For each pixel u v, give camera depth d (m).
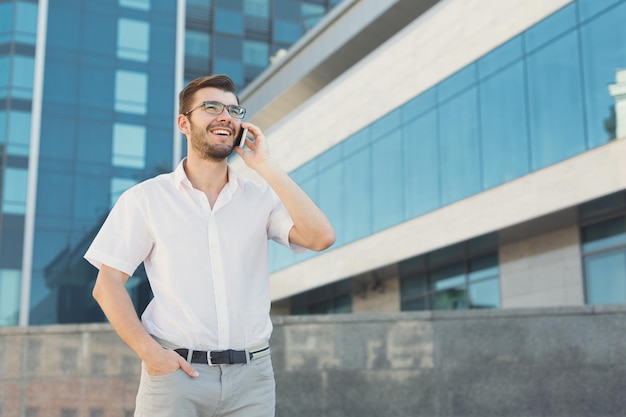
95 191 36.34
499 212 17.59
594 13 15.66
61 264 35.22
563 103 16.23
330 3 47.50
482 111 18.34
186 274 3.37
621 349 7.58
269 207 3.56
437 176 19.53
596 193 15.32
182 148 38.09
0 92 36.12
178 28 39.38
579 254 17.17
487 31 18.38
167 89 38.53
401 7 25.88
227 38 44.59
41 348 7.89
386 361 7.75
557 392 7.56
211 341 3.31
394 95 21.42
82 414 7.77
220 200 3.45
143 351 3.24
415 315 7.81
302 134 25.67
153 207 3.41
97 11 38.19
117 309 3.31
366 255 21.95
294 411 7.70
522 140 17.16
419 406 7.66
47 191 35.69
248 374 3.37
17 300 34.38
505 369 7.64
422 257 20.42
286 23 46.09
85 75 37.31
